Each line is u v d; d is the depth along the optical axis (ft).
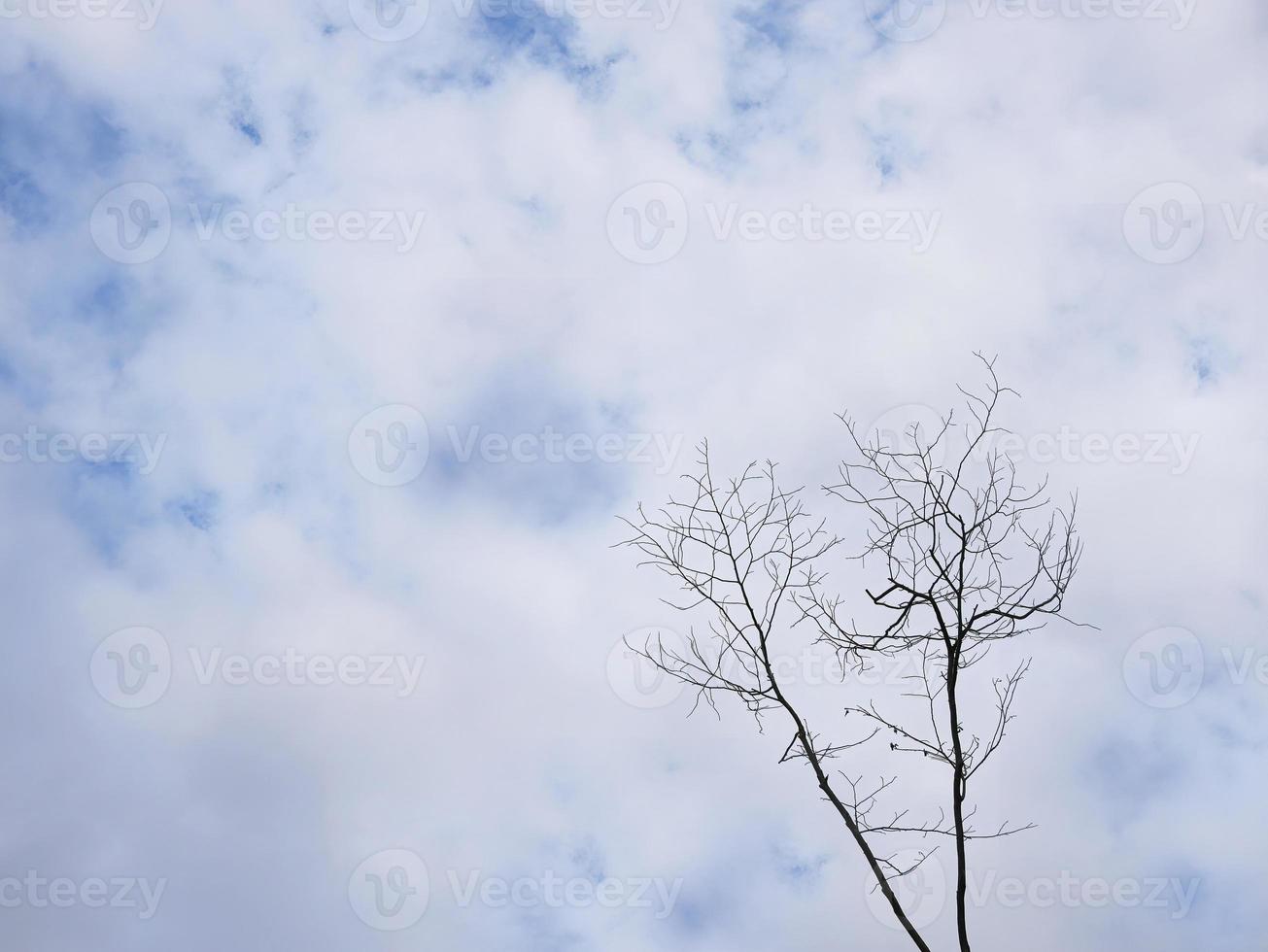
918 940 17.01
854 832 18.22
